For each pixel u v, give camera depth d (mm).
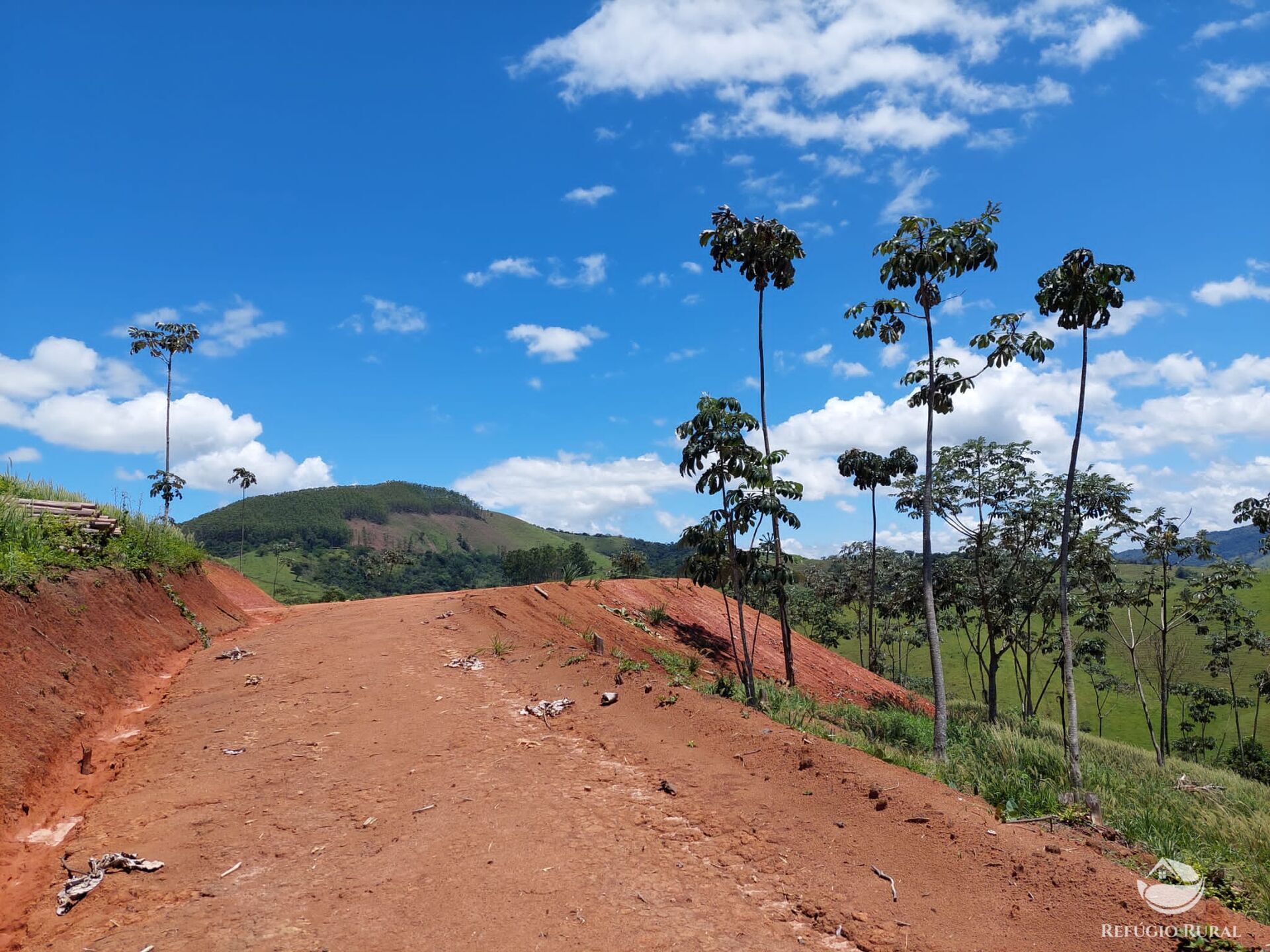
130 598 10453
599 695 7820
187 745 6578
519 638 10562
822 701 17250
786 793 5398
